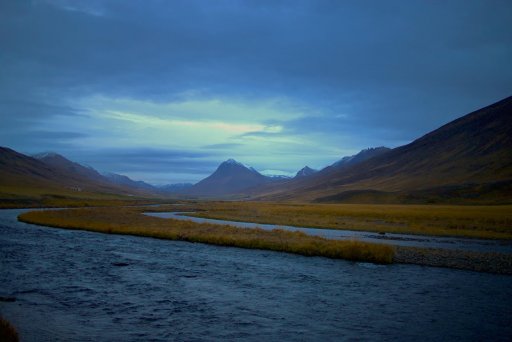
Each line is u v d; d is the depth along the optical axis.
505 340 16.83
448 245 48.28
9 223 64.44
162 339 16.30
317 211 109.31
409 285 26.61
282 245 41.22
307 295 23.62
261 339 16.56
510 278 29.53
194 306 20.95
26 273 27.45
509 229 65.81
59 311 19.45
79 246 41.59
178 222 68.00
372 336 17.08
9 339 14.23
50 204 138.25
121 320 18.47
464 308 21.30
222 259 35.72
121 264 31.70
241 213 105.75
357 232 62.31
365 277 28.98
